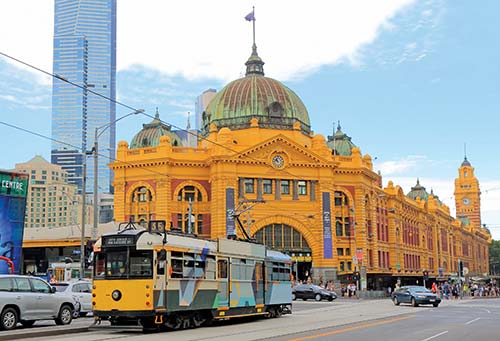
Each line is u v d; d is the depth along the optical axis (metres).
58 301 31.11
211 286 31.81
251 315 37.78
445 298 83.00
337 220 92.00
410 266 120.56
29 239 80.94
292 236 85.75
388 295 88.62
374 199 100.56
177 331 28.39
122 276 27.62
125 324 28.78
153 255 27.70
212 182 84.31
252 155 84.81
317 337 24.91
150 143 93.44
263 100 92.25
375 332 27.45
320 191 86.94
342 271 89.88
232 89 94.94
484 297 92.94
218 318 32.25
